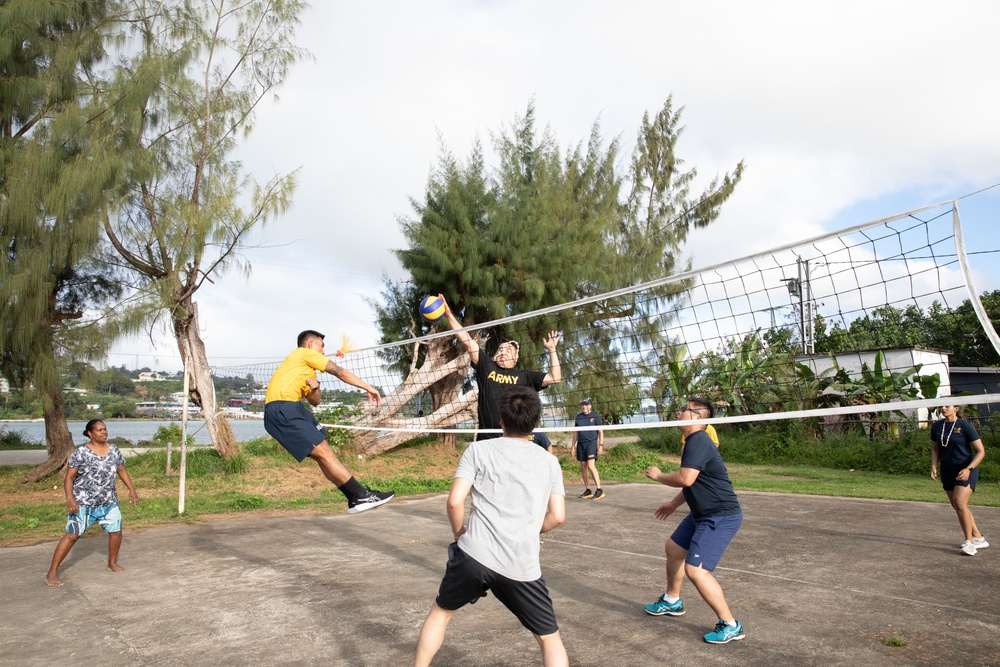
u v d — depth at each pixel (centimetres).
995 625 448
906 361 1756
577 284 1678
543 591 308
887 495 1111
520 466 321
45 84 1164
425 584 568
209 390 1366
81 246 1110
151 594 543
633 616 475
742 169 2500
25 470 1400
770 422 1869
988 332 381
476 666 384
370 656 403
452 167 1689
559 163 1834
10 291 1041
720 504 436
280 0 1351
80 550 724
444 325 1712
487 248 1614
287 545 743
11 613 494
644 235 2270
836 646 411
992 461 1403
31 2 1121
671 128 2581
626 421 1777
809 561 642
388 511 1000
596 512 970
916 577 578
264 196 1240
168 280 1218
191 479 1292
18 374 1259
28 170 1073
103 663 397
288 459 1478
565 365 1595
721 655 398
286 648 417
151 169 1227
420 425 1661
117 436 2231
